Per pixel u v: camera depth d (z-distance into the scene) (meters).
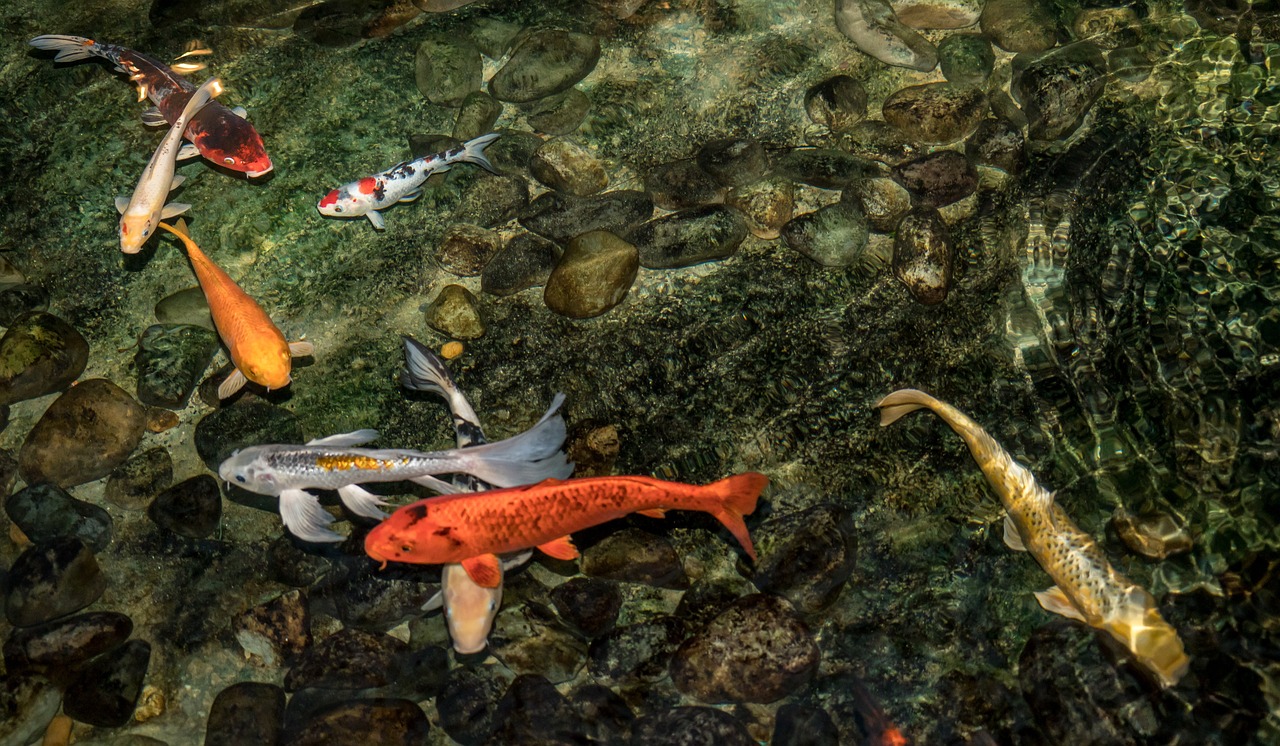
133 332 5.46
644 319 5.32
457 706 4.23
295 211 5.71
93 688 4.34
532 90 5.98
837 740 4.10
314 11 6.35
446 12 6.39
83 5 6.40
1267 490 4.62
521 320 5.35
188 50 6.25
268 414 5.04
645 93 6.11
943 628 4.41
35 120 6.00
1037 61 5.96
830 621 4.47
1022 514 4.50
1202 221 5.48
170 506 4.77
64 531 4.75
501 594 4.25
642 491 3.96
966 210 5.64
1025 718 4.14
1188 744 3.99
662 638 4.39
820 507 4.69
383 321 5.43
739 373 5.16
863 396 5.08
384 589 4.48
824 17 6.36
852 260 5.46
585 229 5.49
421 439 5.08
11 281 5.55
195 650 4.54
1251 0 6.18
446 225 5.65
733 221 5.47
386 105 6.08
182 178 5.66
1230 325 5.10
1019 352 5.21
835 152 5.75
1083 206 5.60
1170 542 4.52
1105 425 4.93
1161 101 5.94
